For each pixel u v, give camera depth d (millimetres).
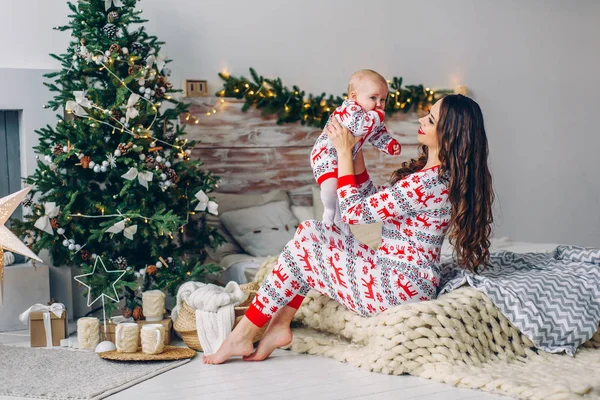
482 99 5883
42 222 3500
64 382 2711
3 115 4113
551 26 6211
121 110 3674
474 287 2957
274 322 3070
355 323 3018
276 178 4930
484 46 5867
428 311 2768
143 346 3076
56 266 3764
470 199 2861
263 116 4871
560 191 6285
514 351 2898
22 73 4051
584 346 3012
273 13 4949
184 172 3900
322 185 2984
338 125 2877
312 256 2980
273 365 2965
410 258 2896
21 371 2885
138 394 2578
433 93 5465
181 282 3730
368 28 5328
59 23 4230
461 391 2516
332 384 2645
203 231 4094
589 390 2391
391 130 5367
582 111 6371
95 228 3689
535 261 3391
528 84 6098
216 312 3162
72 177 3738
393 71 5449
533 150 6141
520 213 6082
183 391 2600
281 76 4996
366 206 2834
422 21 5562
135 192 3727
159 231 3590
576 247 3381
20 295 3842
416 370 2734
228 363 3020
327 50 5164
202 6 4688
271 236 4414
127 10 3828
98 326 3314
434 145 2902
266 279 3008
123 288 3590
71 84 3812
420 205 2838
